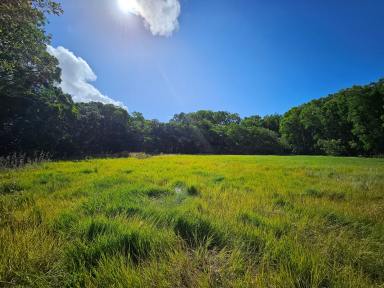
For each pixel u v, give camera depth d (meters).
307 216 3.81
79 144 38.62
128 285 1.96
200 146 66.75
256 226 3.38
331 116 57.78
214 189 5.94
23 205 4.24
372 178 8.56
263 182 7.48
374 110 47.00
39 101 26.05
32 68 20.61
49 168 10.55
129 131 52.59
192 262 2.38
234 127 71.69
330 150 53.38
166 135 61.44
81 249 2.48
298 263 2.29
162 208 4.08
